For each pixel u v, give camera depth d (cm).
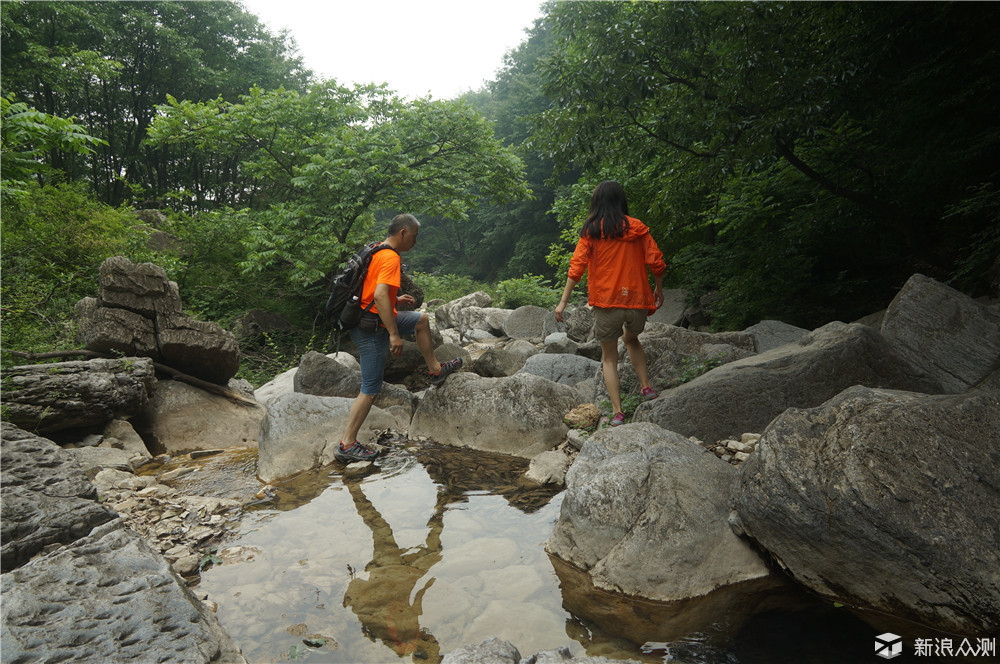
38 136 584
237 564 250
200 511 307
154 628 175
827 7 650
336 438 412
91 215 903
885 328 417
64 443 411
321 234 1198
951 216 659
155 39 2069
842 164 713
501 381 437
